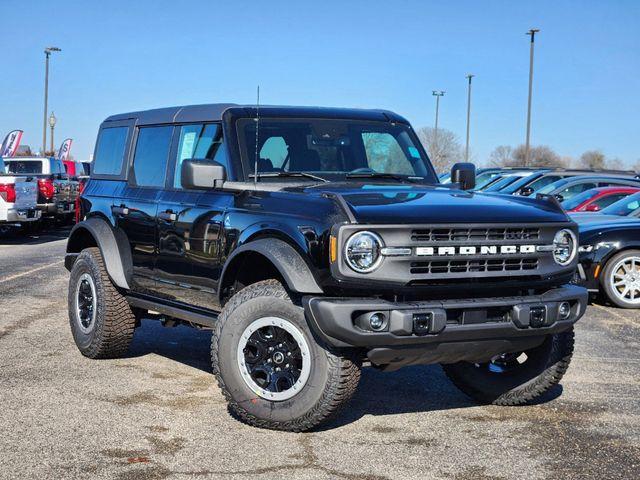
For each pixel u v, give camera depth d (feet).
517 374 19.12
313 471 14.79
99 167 25.32
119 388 20.49
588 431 17.40
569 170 65.10
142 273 22.09
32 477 14.32
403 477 14.56
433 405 19.49
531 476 14.66
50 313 31.48
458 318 16.26
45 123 191.21
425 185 20.36
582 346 26.76
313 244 16.01
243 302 16.98
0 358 23.71
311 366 16.29
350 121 21.35
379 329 15.58
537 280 17.11
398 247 15.72
